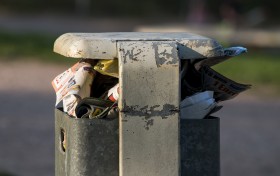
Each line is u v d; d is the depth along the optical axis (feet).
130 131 18.19
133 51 18.19
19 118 57.62
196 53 18.76
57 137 20.26
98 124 18.52
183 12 202.59
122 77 18.04
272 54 111.75
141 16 196.95
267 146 52.47
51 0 195.42
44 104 64.34
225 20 151.12
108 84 19.99
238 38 113.91
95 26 163.53
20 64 86.74
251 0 206.90
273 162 48.03
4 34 110.73
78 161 18.60
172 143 18.31
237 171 45.60
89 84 19.76
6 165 44.16
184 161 19.11
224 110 65.77
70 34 20.06
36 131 53.72
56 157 20.48
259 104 69.77
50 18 177.88
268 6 207.41
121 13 196.75
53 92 70.64
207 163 19.20
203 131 19.13
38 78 78.18
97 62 19.81
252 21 173.88
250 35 115.34
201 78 20.24
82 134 18.52
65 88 19.94
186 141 19.10
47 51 95.76
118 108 18.35
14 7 189.88
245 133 56.34
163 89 18.20
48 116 59.26
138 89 18.12
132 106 18.13
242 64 90.33
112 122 18.53
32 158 46.26
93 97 19.58
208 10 202.69
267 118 62.80
